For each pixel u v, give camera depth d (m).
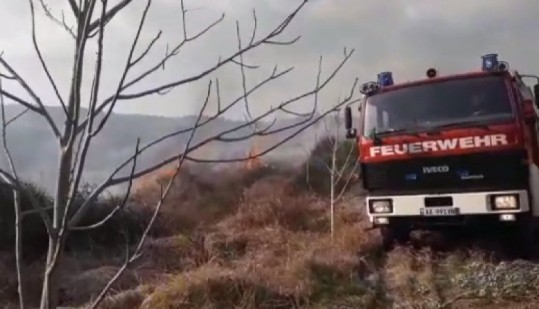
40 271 7.46
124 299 6.27
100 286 7.04
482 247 7.33
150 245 9.27
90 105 1.41
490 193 6.53
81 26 1.44
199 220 12.25
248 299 5.80
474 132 6.67
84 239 9.77
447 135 6.80
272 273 6.68
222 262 7.89
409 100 7.18
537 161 6.67
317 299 6.05
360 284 6.53
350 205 12.09
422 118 7.04
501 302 5.66
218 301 5.82
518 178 6.48
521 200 6.39
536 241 7.24
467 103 6.85
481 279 6.18
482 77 6.83
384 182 7.17
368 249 7.96
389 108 7.27
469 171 6.68
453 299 5.80
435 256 7.32
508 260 6.90
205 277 6.16
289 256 7.51
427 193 6.84
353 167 12.29
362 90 7.52
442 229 7.49
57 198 1.42
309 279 6.45
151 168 1.51
